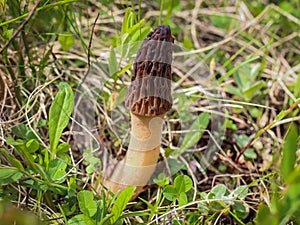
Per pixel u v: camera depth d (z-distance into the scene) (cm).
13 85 42
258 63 49
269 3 59
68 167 39
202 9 59
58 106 35
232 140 46
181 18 58
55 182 35
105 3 55
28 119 40
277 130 46
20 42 44
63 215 33
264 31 56
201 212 37
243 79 48
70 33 47
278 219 27
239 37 56
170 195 35
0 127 39
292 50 54
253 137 42
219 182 43
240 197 37
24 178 36
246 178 43
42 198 37
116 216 32
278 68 52
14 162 33
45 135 44
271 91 50
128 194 32
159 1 58
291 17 55
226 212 37
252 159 44
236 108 48
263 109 49
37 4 36
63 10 44
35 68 46
